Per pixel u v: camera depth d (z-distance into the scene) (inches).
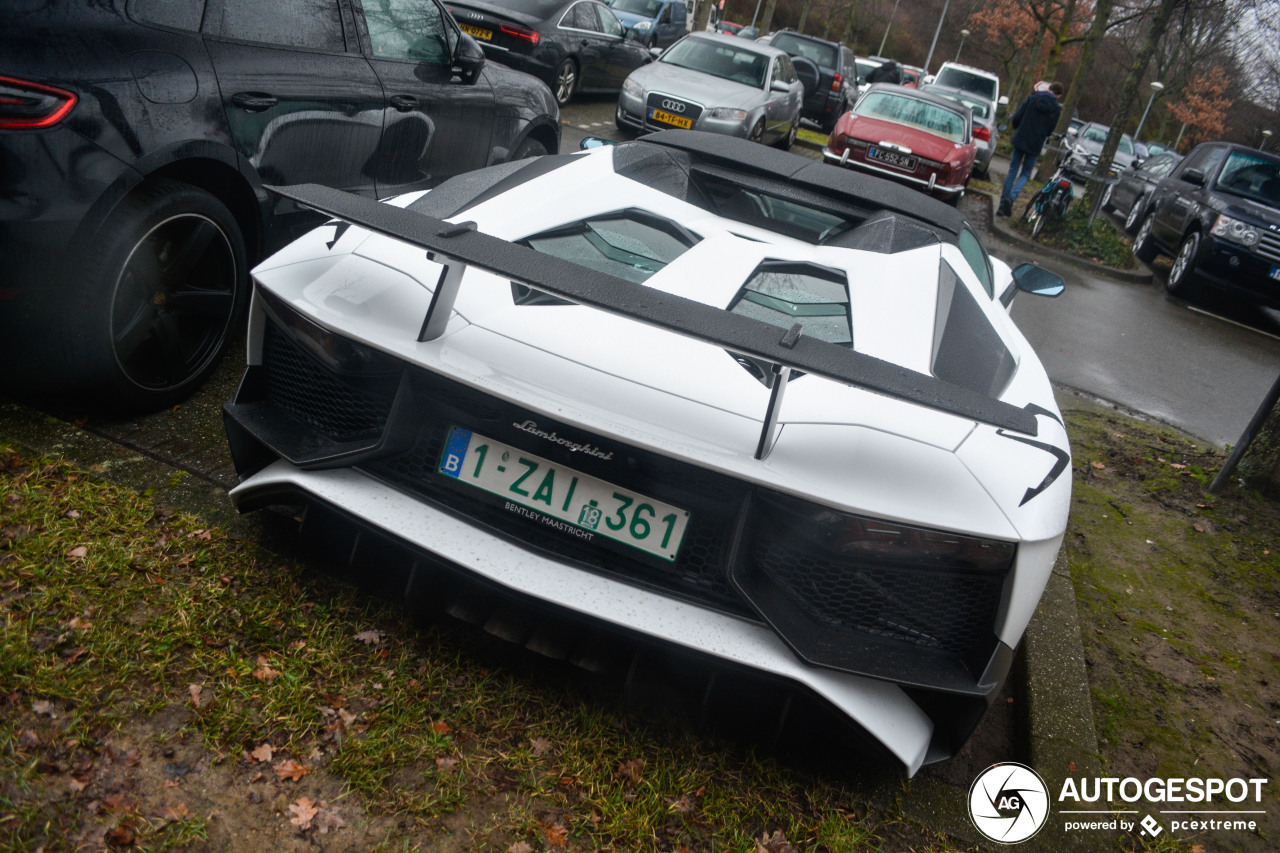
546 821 67.4
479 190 98.5
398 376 71.6
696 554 69.1
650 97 388.8
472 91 169.3
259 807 63.2
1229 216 373.1
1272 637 127.6
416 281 76.4
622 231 93.6
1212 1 490.3
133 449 98.1
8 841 56.3
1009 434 75.2
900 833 75.7
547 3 401.7
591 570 69.6
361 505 72.3
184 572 81.8
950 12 2513.5
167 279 102.9
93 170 90.4
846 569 67.1
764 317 82.3
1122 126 459.2
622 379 68.4
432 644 81.0
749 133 394.9
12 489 86.0
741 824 71.5
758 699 71.0
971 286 101.0
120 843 58.4
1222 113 1707.7
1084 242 430.0
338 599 83.1
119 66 95.3
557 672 81.2
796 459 64.9
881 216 106.6
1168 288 401.1
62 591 75.7
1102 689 105.7
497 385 66.0
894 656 68.4
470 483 72.4
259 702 71.2
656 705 80.2
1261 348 331.3
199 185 112.4
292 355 78.8
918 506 64.2
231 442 79.6
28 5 90.3
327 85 127.0
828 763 80.2
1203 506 164.7
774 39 682.8
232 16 112.5
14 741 62.7
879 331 83.3
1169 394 237.1
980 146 610.9
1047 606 114.4
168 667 72.0
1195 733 102.2
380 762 68.4
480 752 71.7
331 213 66.6
